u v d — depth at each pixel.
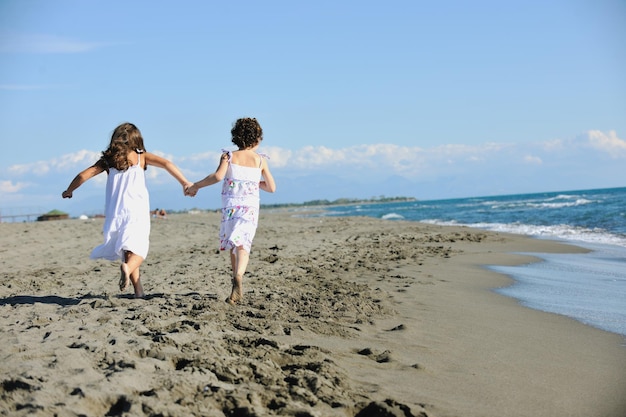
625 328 5.58
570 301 7.14
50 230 18.89
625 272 10.01
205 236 17.45
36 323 4.61
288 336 4.57
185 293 6.28
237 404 2.91
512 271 10.20
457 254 12.82
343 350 4.28
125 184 5.37
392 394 3.40
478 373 3.98
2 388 2.95
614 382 3.85
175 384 3.05
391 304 6.50
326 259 10.76
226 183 5.59
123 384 3.00
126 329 4.27
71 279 8.04
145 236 5.43
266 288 6.92
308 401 3.08
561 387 3.73
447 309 6.38
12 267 10.01
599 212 30.31
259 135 5.66
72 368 3.24
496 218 32.03
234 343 4.10
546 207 41.25
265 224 26.94
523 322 5.81
